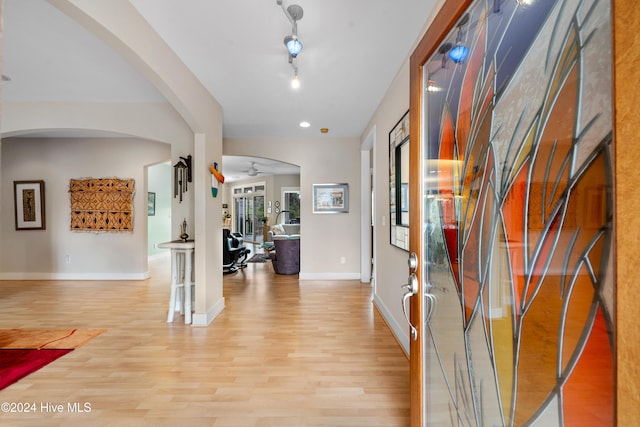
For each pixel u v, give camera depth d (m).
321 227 4.85
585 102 0.59
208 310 2.95
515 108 0.80
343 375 2.00
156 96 3.08
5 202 4.80
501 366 0.86
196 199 2.88
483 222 0.94
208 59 2.28
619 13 0.48
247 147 4.74
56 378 1.97
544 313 0.70
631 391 0.47
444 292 1.18
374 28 1.88
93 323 2.94
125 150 4.90
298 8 1.69
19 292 4.09
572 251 0.63
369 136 3.88
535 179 0.73
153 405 1.70
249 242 10.40
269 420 1.58
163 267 6.11
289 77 2.58
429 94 1.22
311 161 4.80
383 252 3.07
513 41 0.81
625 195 0.48
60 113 3.16
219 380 1.94
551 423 0.68
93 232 4.86
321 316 3.13
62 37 2.03
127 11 1.67
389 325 2.84
